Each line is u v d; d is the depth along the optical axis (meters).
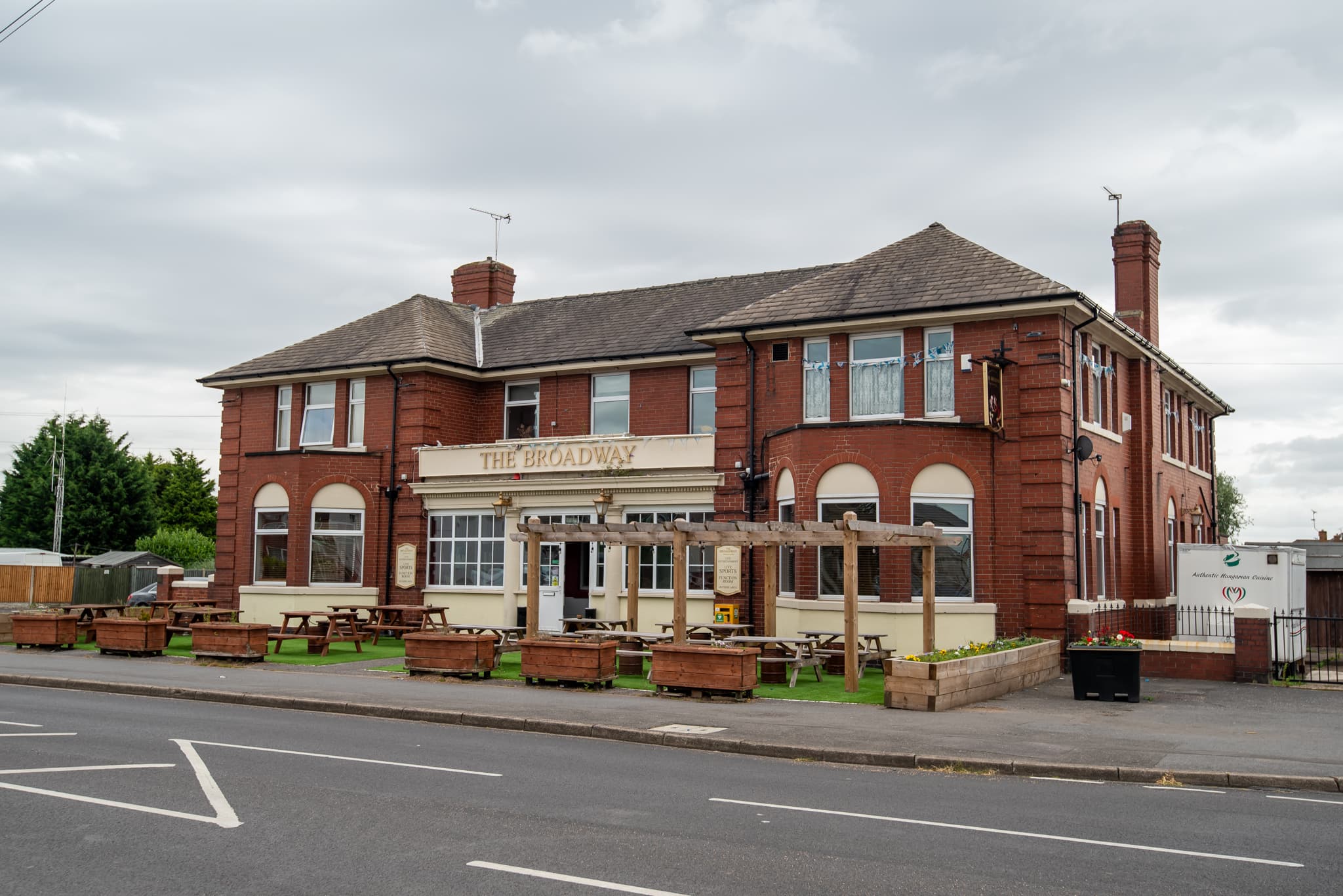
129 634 22.88
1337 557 28.73
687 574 25.00
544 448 26.41
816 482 22.09
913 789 10.45
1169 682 19.42
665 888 6.88
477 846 7.87
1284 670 19.41
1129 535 26.30
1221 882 7.18
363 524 28.61
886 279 23.66
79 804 9.14
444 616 25.97
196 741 12.66
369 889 6.81
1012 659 17.98
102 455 67.00
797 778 10.96
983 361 20.80
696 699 16.47
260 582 28.58
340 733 13.54
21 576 47.03
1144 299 28.72
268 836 8.12
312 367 29.62
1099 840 8.30
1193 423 33.31
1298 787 10.61
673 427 26.66
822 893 6.82
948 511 21.52
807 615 21.95
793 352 23.81
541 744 13.04
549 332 30.41
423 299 31.94
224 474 31.16
